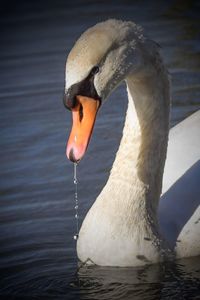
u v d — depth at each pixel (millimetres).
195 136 12453
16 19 21953
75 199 13156
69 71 9703
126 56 10031
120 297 10602
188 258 11227
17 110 16375
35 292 10914
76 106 9766
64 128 15445
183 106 15758
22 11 22578
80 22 21078
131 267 10992
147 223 10898
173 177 11914
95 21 21000
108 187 10961
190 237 11234
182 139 12453
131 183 10836
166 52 18578
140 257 10945
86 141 9766
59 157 14461
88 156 14391
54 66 18422
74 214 12758
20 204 13141
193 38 19312
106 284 10875
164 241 11070
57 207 12992
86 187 13477
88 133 9781
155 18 20906
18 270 11492
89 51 9750
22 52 19594
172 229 11305
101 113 15906
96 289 10820
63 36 20234
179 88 16625
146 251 10930
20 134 15383
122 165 10875
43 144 14930
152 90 10586
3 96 17125
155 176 10945
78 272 11172
